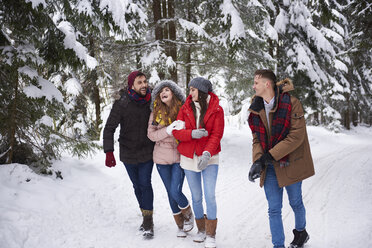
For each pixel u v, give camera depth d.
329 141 14.20
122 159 3.24
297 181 2.57
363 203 4.24
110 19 4.82
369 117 27.69
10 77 4.12
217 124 2.93
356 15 8.31
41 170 4.44
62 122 7.05
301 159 2.58
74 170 4.96
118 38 5.35
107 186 4.70
